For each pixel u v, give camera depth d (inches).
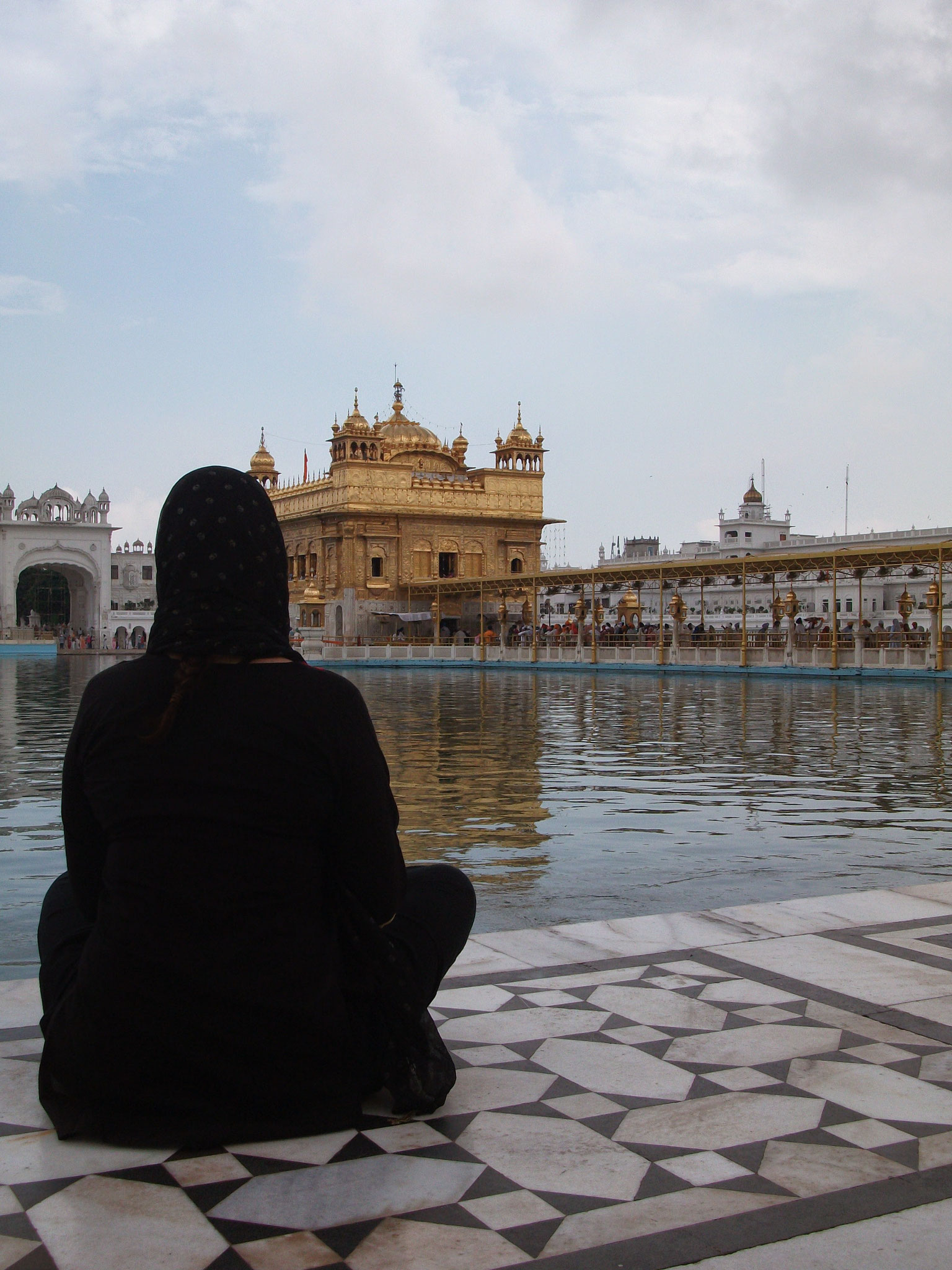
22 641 2402.8
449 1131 113.7
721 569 1582.2
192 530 108.6
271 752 104.3
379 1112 118.4
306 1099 111.3
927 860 280.8
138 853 104.9
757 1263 89.7
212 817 103.7
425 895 127.6
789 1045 138.2
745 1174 104.7
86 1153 109.1
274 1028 107.1
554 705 901.2
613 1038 140.5
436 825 333.4
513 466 2564.0
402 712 823.1
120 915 105.3
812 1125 115.4
